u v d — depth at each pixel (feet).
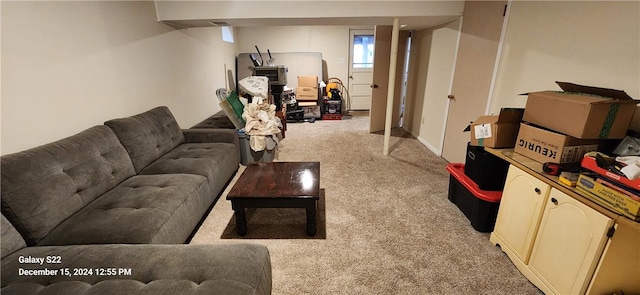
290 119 18.58
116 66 7.72
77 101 6.50
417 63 14.40
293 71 20.36
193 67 12.55
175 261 3.90
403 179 9.70
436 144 12.45
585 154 4.45
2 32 4.92
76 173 5.31
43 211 4.57
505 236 5.90
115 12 7.62
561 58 6.13
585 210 4.09
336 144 13.71
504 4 7.81
